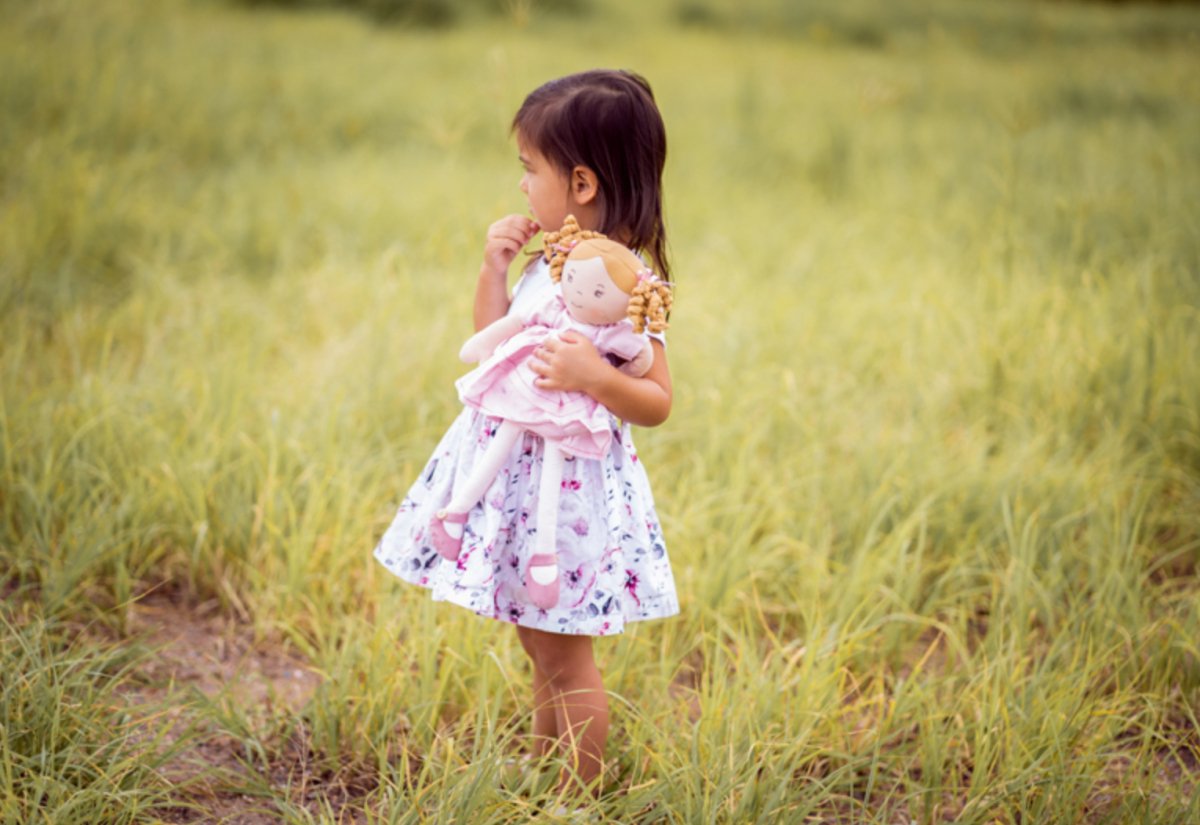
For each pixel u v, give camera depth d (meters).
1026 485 3.72
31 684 2.46
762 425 4.00
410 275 5.09
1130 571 3.28
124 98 7.29
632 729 2.62
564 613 2.25
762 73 11.45
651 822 2.37
